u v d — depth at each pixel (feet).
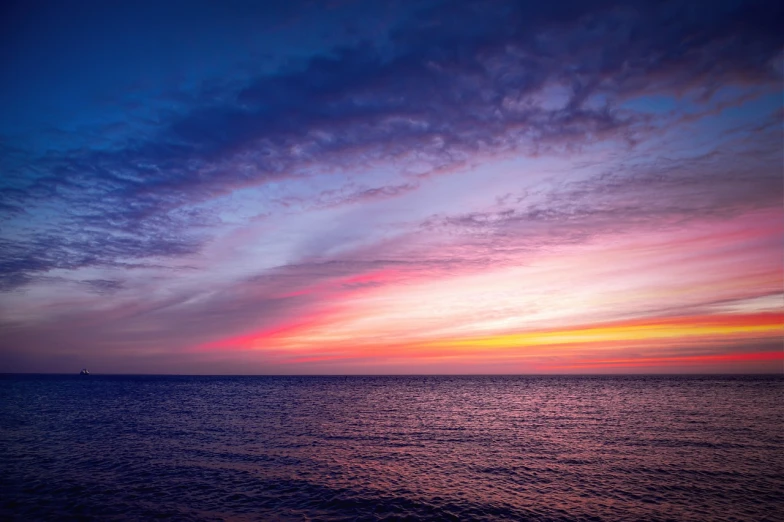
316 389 408.05
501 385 458.50
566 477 79.71
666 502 66.23
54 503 65.98
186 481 77.61
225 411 193.98
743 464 86.69
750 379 535.19
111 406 216.13
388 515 61.52
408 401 247.70
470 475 81.46
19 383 544.21
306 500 67.77
